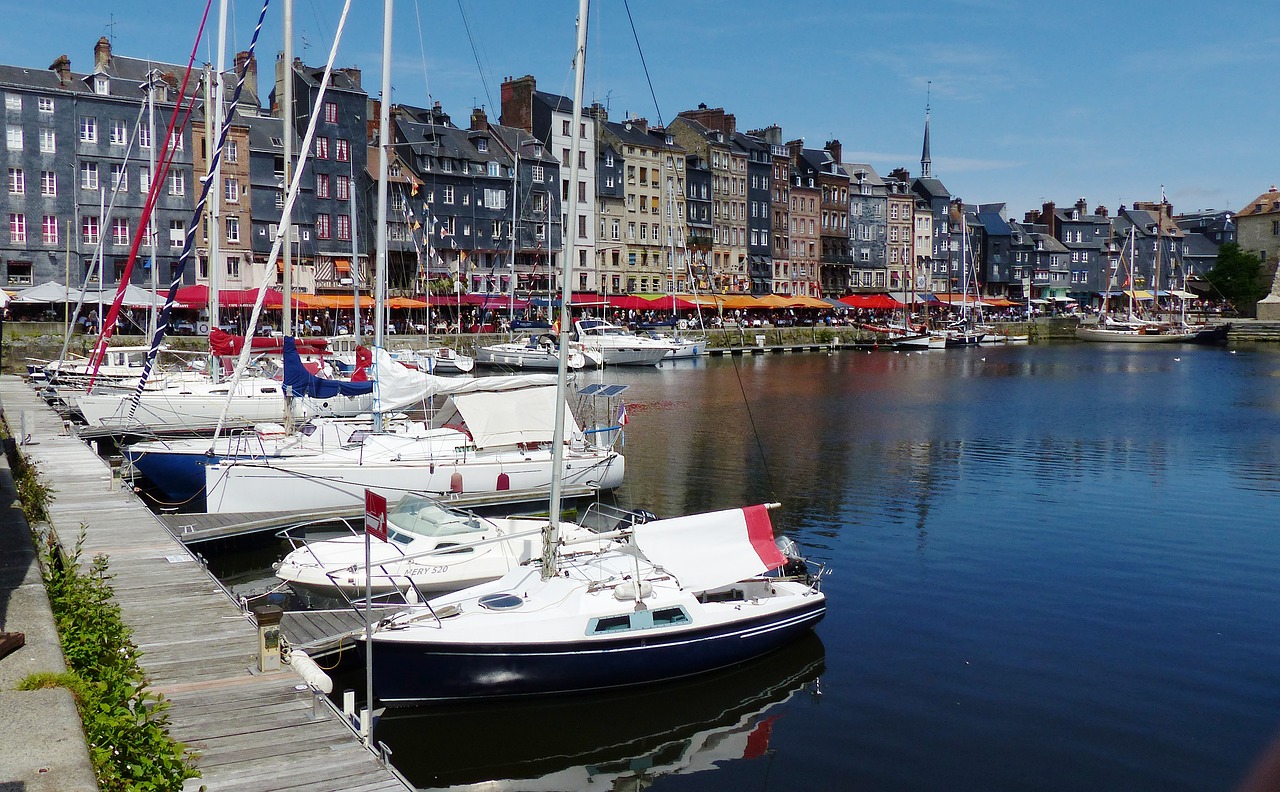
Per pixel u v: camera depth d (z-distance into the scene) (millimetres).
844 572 21344
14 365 53688
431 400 32719
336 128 74062
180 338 56188
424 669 13953
